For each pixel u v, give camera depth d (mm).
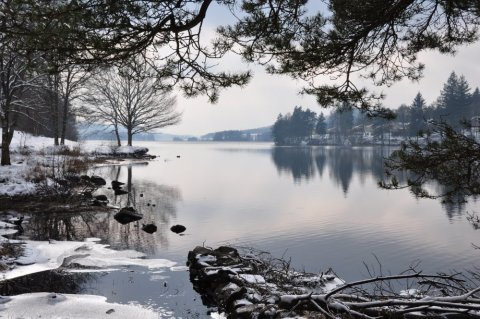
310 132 166500
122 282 9000
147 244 12805
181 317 7188
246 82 6527
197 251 10594
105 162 43250
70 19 5055
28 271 9445
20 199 17719
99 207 18406
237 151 110312
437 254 13148
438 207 22516
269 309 6484
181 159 66250
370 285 10016
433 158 6211
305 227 16641
